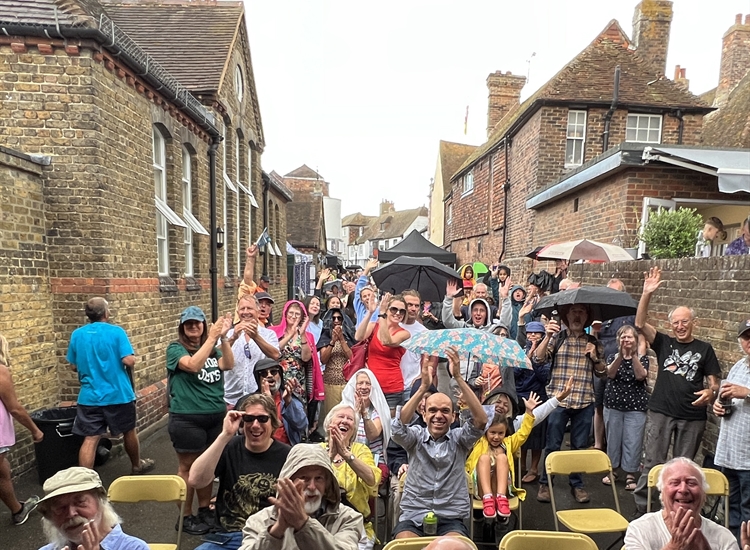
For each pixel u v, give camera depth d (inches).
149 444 234.7
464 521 139.8
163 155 301.4
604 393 199.3
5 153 187.0
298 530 83.7
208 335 170.4
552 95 460.4
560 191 386.6
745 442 140.7
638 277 222.5
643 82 476.4
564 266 341.7
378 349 201.5
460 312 302.7
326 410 247.9
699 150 288.2
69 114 210.2
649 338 173.2
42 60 208.1
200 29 448.8
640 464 191.8
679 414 162.2
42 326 208.4
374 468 137.9
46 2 208.4
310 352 223.6
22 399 196.4
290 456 103.8
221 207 422.9
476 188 748.0
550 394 189.3
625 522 143.8
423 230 1919.3
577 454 156.4
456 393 191.0
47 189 211.2
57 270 214.2
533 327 213.6
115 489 130.4
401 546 106.9
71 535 95.6
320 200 1489.9
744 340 140.6
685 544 98.4
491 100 835.4
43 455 184.2
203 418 162.4
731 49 597.9
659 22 536.4
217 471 125.2
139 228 253.4
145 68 244.8
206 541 122.3
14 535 153.8
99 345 180.5
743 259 157.8
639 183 300.0
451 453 136.9
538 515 177.3
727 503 139.9
